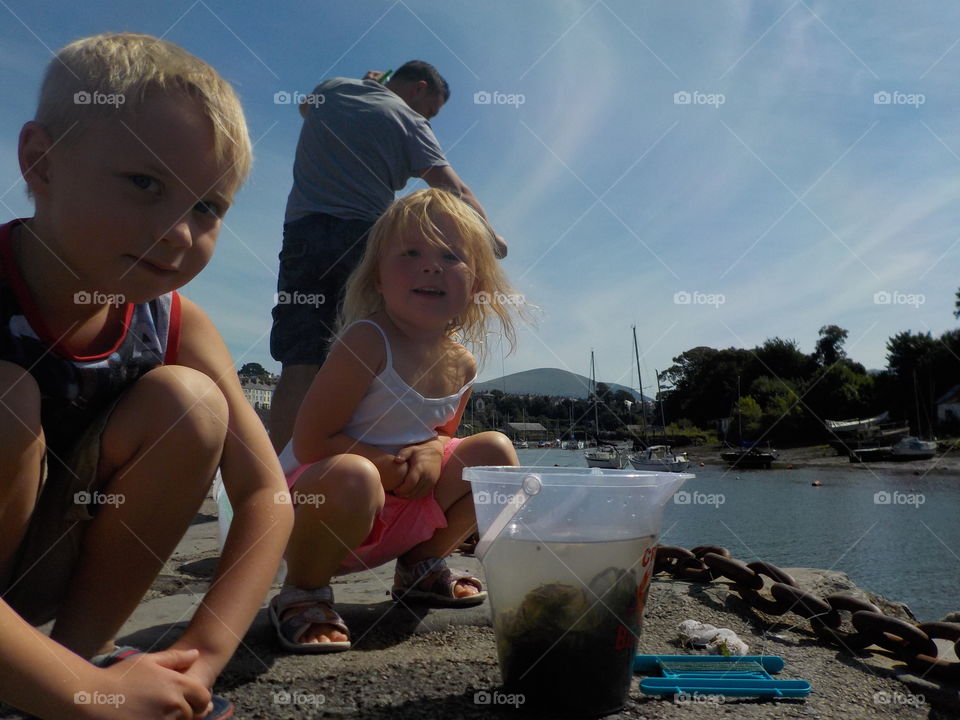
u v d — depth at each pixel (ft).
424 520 3.03
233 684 2.14
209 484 1.89
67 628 1.82
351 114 4.83
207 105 1.70
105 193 1.61
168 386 1.82
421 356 3.20
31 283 1.80
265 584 1.92
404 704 2.03
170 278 1.75
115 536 1.83
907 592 10.57
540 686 2.00
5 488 1.61
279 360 4.89
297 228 4.90
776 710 2.12
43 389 1.82
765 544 14.88
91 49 1.65
